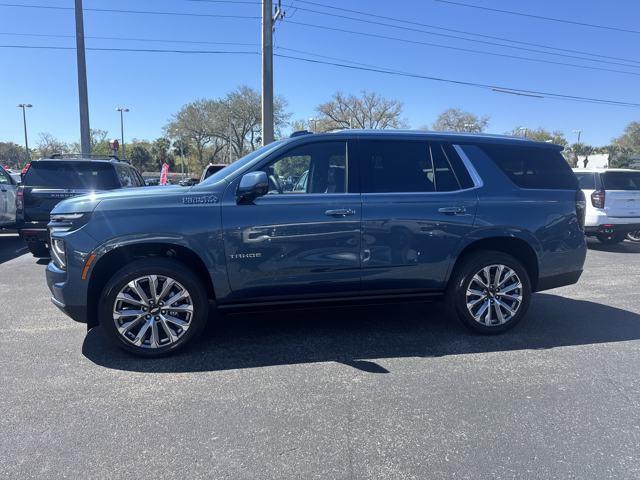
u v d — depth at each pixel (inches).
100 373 155.3
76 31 668.7
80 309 162.2
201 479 103.0
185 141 2182.6
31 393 141.2
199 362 164.6
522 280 191.5
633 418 129.4
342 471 106.1
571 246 196.9
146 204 163.0
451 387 146.8
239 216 166.4
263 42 656.4
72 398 138.2
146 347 166.1
